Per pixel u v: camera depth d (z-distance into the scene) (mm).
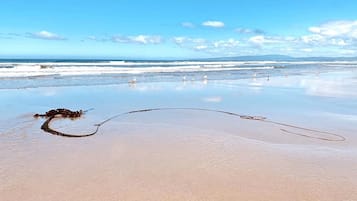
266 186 4422
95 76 23125
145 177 4637
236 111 10328
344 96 14195
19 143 6180
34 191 4133
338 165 5277
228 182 4527
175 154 5672
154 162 5250
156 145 6207
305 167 5156
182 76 25391
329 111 10414
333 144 6559
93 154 5613
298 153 5879
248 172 4902
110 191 4168
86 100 11977
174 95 14047
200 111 10258
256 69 41500
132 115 9383
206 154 5695
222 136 6953
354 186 4465
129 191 4184
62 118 8570
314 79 24016
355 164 5344
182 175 4738
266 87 17781
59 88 15336
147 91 15219
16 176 4582
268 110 10531
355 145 6504
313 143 6617
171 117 9219
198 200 4000
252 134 7316
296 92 15562
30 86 15727
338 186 4457
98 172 4785
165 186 4355
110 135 6938
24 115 8781
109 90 15195
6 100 11258
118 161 5277
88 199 3947
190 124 8273
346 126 8234
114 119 8719
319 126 8188
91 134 7000
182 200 3986
